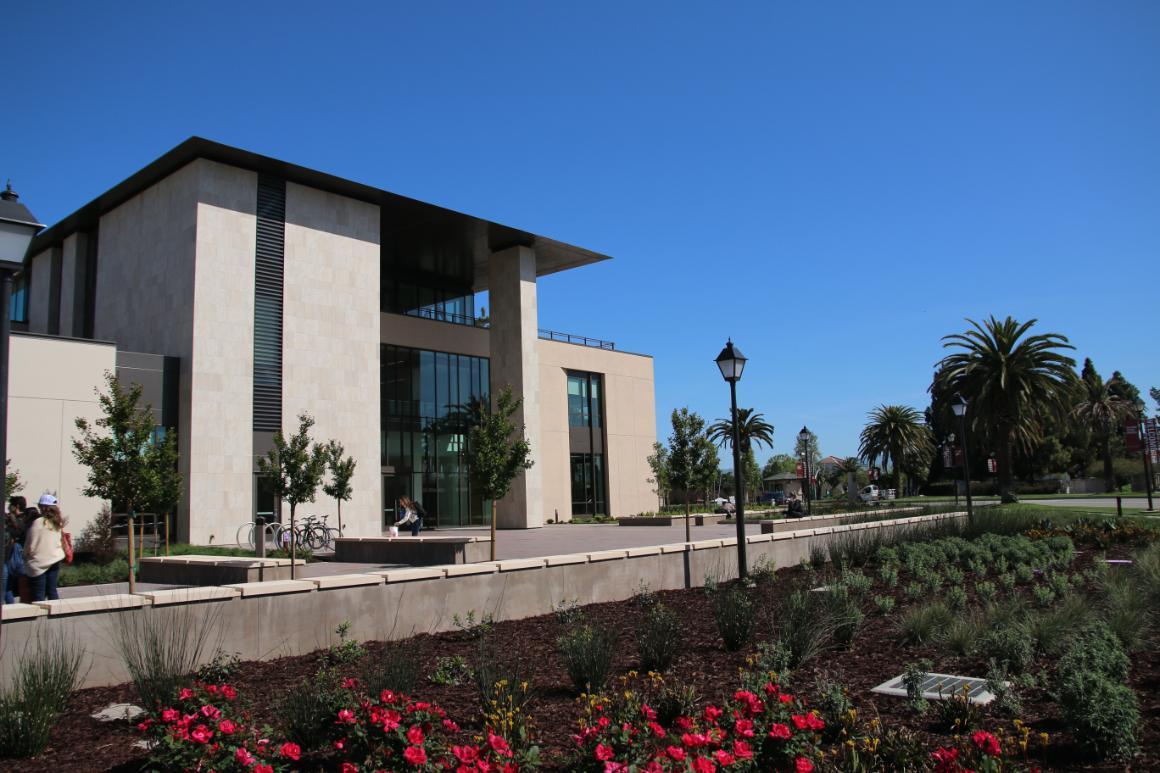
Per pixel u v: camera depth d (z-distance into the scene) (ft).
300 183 100.42
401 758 15.19
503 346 129.49
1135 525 64.95
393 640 32.60
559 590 40.32
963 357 141.79
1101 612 28.02
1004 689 19.35
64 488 75.61
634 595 43.98
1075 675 16.29
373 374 104.58
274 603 30.19
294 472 59.31
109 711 22.04
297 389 96.78
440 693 22.79
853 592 39.17
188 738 15.47
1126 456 266.36
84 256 112.47
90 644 25.62
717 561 50.31
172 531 86.02
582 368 155.43
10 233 19.45
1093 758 15.64
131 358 84.84
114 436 42.11
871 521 82.74
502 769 13.41
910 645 26.81
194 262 90.02
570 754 16.60
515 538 99.09
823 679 21.04
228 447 89.35
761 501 237.86
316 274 100.53
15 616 23.98
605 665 22.54
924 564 48.42
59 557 34.09
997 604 31.35
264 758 15.42
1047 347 136.77
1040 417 145.18
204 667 25.81
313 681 24.08
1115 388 294.46
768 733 14.83
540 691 22.79
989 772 13.46
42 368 75.82
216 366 89.71
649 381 170.71
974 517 71.41
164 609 27.37
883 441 231.50
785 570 53.42
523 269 129.59
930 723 18.31
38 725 18.84
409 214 113.29
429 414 127.65
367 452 102.63
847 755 15.07
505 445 61.00
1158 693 19.61
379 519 102.89
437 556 62.13
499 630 34.50
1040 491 238.27
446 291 145.18
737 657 26.16
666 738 14.90
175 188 94.73
